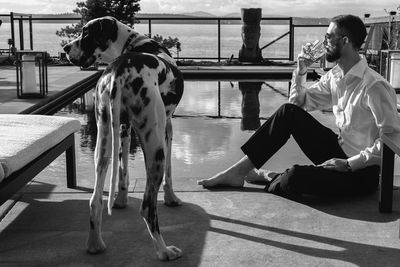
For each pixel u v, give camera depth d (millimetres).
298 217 2906
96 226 2449
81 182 3609
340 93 3174
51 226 2795
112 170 2293
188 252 2477
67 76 9992
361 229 2732
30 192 3359
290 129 3256
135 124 2385
